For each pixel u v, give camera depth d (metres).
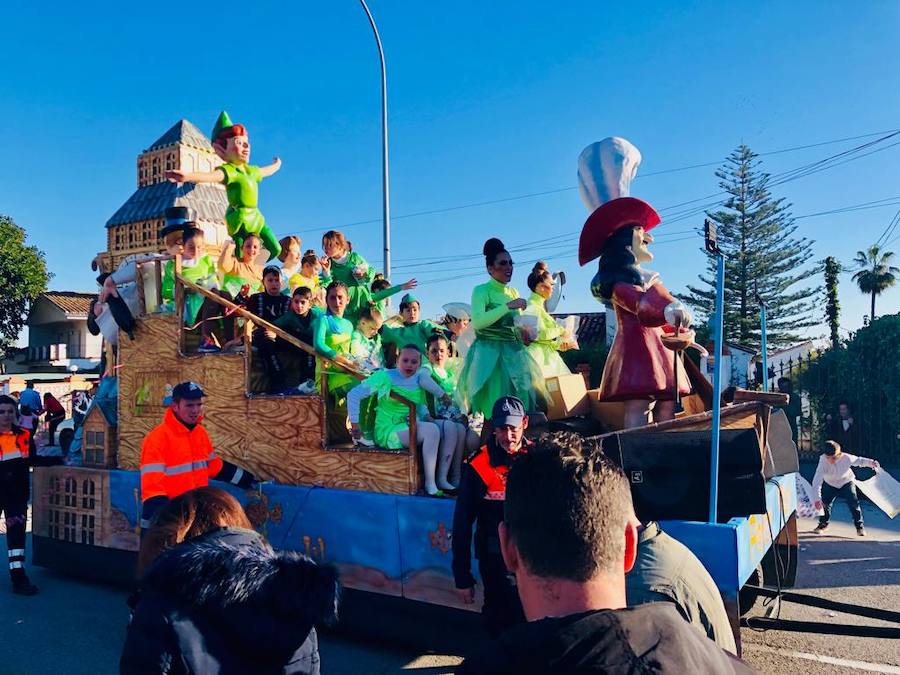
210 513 2.33
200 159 9.38
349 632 4.81
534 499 1.31
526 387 5.25
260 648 2.04
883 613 3.57
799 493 6.52
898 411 13.59
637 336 4.61
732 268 36.81
